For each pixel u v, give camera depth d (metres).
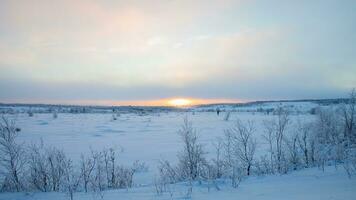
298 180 6.57
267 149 16.80
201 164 10.76
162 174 11.09
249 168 9.95
